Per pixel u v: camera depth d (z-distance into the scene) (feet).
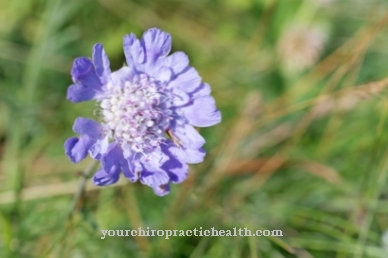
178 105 0.74
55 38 1.02
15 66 1.04
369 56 1.03
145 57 0.73
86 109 1.01
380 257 0.91
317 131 1.01
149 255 0.90
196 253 0.90
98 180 0.71
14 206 0.90
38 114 0.99
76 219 0.87
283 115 1.02
